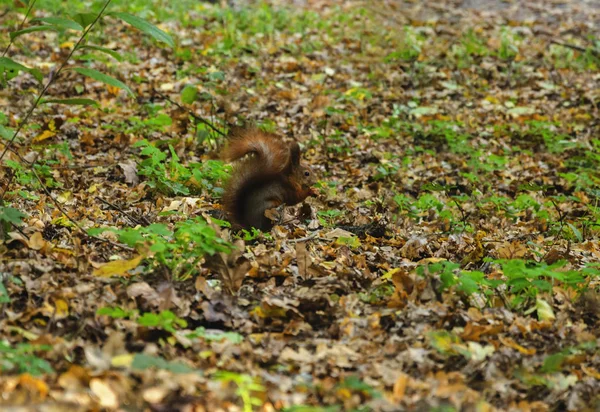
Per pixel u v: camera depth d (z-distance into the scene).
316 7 29.75
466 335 7.29
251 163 10.34
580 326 7.83
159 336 6.77
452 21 28.66
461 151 16.22
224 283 7.89
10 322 6.75
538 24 28.95
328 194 13.01
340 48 23.30
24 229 8.76
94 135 14.80
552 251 10.30
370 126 17.48
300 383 6.32
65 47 19.84
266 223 10.28
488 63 22.94
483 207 13.55
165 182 11.95
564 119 19.59
